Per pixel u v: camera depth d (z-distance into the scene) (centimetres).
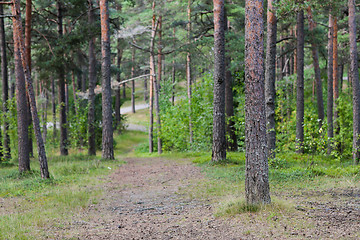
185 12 2680
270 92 1280
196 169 1427
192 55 2288
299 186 929
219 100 1469
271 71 1277
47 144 2253
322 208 650
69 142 2400
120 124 4072
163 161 1928
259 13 657
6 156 2025
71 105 3316
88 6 2233
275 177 1070
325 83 3186
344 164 1422
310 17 1764
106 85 1898
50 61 2081
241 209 655
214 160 1484
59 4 2223
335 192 821
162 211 762
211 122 2428
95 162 1702
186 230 573
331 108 1889
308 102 3084
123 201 923
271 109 1282
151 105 2925
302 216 591
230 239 502
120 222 684
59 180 1234
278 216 596
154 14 2544
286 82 2486
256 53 660
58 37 2083
